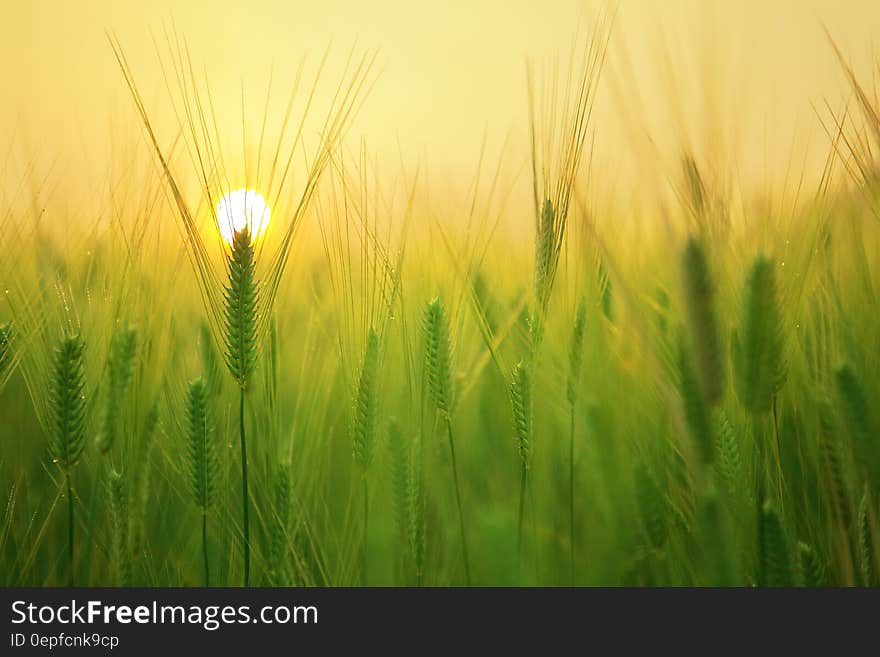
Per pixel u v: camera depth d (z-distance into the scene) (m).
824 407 1.54
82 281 1.64
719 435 1.53
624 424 1.59
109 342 1.58
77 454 1.54
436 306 1.59
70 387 1.54
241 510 1.59
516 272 1.74
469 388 1.63
